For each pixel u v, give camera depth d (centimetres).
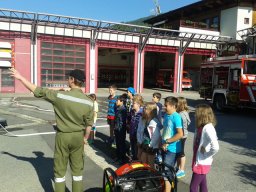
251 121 1575
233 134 1209
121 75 4778
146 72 4941
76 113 481
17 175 672
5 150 885
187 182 647
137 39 3288
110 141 952
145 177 455
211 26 3850
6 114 1625
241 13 3512
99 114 1744
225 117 1723
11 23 2720
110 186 470
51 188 602
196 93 3562
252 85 1759
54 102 482
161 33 3366
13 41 2756
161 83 4178
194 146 466
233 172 721
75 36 2991
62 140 484
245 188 620
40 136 1090
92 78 3097
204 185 467
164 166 512
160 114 740
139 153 609
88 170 717
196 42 3612
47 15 2714
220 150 937
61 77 2973
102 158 819
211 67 2108
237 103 1836
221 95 1964
